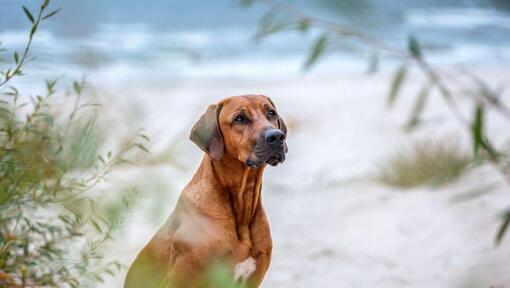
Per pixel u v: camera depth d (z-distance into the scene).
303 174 14.19
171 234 5.47
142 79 23.38
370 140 16.41
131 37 29.27
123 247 7.39
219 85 25.31
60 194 5.62
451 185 11.92
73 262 5.22
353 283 8.37
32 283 5.21
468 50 27.62
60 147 5.23
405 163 13.16
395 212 11.14
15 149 4.80
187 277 5.23
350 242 10.04
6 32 20.33
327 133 17.77
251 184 5.39
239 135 5.25
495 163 3.69
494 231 9.59
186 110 19.88
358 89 24.42
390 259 9.23
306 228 10.76
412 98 20.67
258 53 33.22
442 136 14.72
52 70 8.34
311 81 26.78
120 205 5.02
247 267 5.36
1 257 4.87
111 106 13.62
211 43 33.19
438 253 9.20
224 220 5.26
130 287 5.84
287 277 8.58
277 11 3.84
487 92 3.61
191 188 5.48
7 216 4.83
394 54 3.67
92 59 12.75
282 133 5.18
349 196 12.38
